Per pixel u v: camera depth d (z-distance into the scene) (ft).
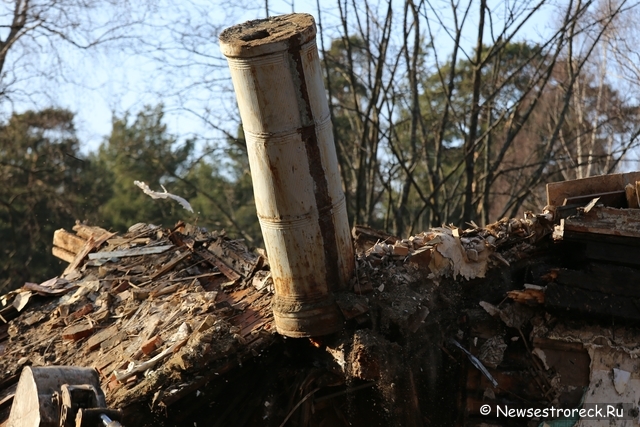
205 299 26.30
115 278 31.07
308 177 21.39
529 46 65.77
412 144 59.00
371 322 22.09
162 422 22.93
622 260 22.53
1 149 81.87
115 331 27.35
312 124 21.18
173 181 88.22
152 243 33.06
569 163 71.20
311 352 23.48
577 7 52.65
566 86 60.54
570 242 23.22
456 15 53.83
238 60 20.47
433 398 23.47
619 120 64.54
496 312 23.39
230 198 83.51
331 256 22.06
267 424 23.88
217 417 23.81
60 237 37.55
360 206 63.00
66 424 17.76
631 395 22.49
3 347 29.68
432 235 24.62
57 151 78.48
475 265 24.25
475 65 54.08
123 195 86.79
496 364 23.17
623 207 23.79
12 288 80.53
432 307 23.20
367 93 68.08
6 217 81.71
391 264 23.63
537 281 23.73
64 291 31.86
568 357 22.98
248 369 23.59
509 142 56.24
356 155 72.49
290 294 22.33
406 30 55.93
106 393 23.38
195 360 22.07
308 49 20.80
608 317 22.33
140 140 78.54
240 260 28.89
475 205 60.49
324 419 24.79
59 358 27.40
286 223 21.54
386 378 21.63
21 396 19.42
